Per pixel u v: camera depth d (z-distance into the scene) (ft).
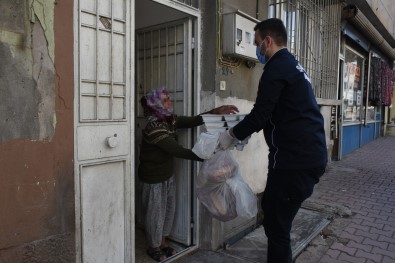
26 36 6.21
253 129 8.00
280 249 8.46
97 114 7.66
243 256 10.90
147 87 11.99
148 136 9.82
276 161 8.18
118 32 8.07
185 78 10.81
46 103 6.57
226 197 9.01
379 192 18.39
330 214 14.57
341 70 27.22
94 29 7.55
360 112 35.06
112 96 7.97
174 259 10.45
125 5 8.17
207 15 10.82
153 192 10.13
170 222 10.84
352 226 13.56
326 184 19.92
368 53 35.12
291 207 8.37
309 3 18.42
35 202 6.53
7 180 6.11
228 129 8.95
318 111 8.27
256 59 11.96
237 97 11.93
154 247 10.48
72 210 7.20
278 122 8.13
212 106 10.89
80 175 7.36
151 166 10.11
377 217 14.62
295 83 7.89
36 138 6.46
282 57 8.11
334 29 22.57
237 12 10.67
